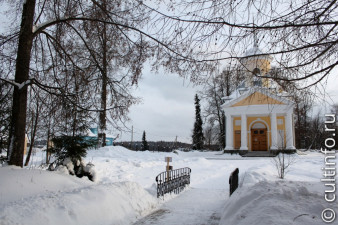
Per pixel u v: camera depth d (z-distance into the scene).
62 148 11.22
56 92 10.59
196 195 11.62
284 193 5.70
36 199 6.16
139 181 15.56
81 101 10.62
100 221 6.45
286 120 37.38
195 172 20.33
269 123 39.91
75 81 10.73
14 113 9.76
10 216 5.17
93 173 11.28
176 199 10.70
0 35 10.31
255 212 5.09
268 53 5.04
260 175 15.08
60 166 10.62
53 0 10.26
